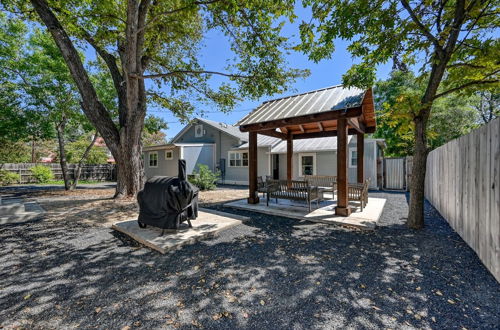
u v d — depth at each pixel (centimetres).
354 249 351
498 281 251
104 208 640
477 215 320
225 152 1642
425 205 694
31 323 190
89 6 612
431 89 423
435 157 632
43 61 936
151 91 931
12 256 328
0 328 184
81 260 315
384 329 181
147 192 421
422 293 231
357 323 188
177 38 818
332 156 1208
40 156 2317
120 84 745
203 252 343
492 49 369
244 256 327
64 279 263
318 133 832
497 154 259
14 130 983
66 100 1026
